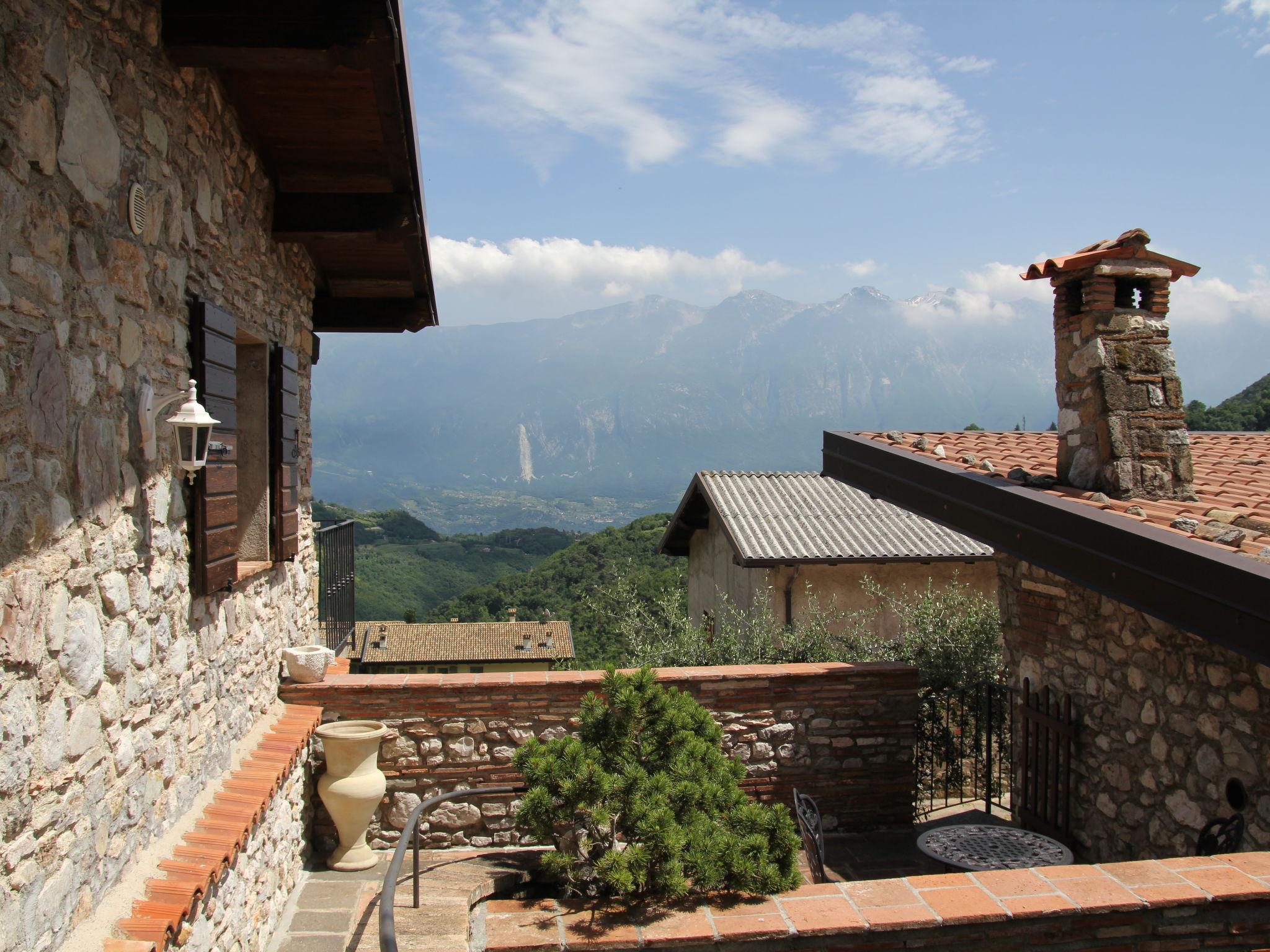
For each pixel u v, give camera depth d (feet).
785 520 46.26
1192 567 12.91
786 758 21.79
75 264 9.55
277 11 11.98
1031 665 20.70
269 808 15.88
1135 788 17.02
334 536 27.63
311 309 23.12
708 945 10.42
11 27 8.20
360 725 19.75
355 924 13.93
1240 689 14.49
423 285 22.99
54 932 8.82
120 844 10.62
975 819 22.22
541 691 20.63
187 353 13.09
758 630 31.81
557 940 10.32
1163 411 17.90
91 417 9.89
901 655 29.01
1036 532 16.75
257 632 17.81
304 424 22.50
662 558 104.17
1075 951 10.65
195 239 13.47
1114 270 18.03
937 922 10.42
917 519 46.37
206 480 13.38
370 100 15.31
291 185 18.44
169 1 11.87
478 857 16.88
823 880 14.33
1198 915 10.81
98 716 9.98
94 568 9.90
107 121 10.34
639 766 12.93
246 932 14.14
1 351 7.98
